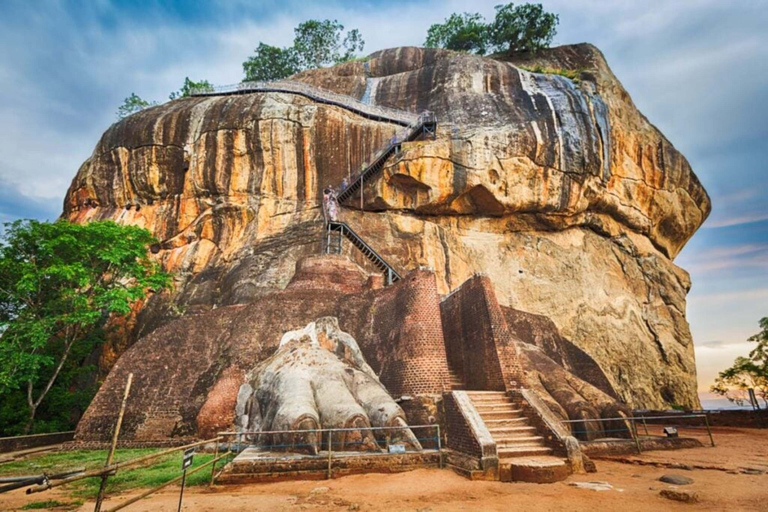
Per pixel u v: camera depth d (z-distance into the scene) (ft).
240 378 48.75
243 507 22.00
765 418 59.98
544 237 113.70
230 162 110.93
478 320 44.50
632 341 107.96
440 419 35.96
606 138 112.78
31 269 65.82
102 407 51.78
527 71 130.62
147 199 114.21
